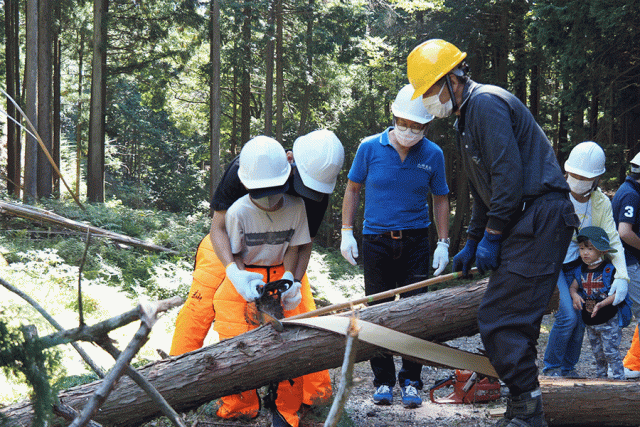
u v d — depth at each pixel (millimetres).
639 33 12047
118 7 21547
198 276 3561
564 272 4379
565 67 12625
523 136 2625
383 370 3996
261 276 3236
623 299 4094
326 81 24688
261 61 24125
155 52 22047
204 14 21516
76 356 4496
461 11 17812
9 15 21547
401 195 4066
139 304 1312
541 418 2656
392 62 23641
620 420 3240
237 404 3248
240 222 3281
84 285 7977
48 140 16469
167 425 3123
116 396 2713
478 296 3127
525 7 17891
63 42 25422
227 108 28203
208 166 45531
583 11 11586
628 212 4434
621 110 14531
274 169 3082
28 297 1605
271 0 21359
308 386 3412
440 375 5273
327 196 3455
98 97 19500
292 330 2977
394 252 4094
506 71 18688
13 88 21469
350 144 24938
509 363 2623
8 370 1570
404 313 3131
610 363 4262
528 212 2586
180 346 3516
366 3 22875
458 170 21500
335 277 14141
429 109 2803
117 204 20922
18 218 11500
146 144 41562
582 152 4148
